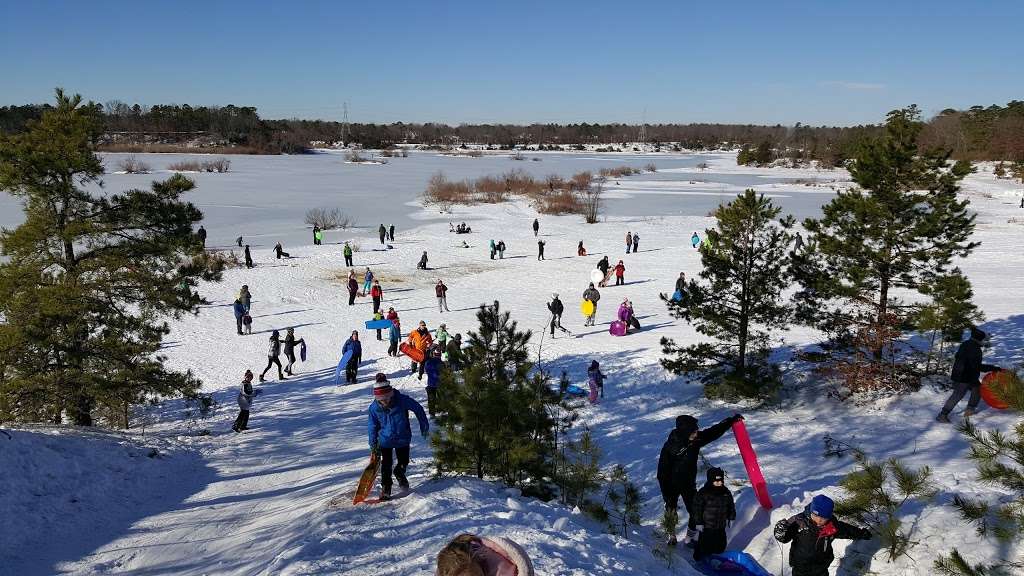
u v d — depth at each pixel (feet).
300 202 247.70
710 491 24.23
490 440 29.58
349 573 19.38
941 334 46.44
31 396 48.83
